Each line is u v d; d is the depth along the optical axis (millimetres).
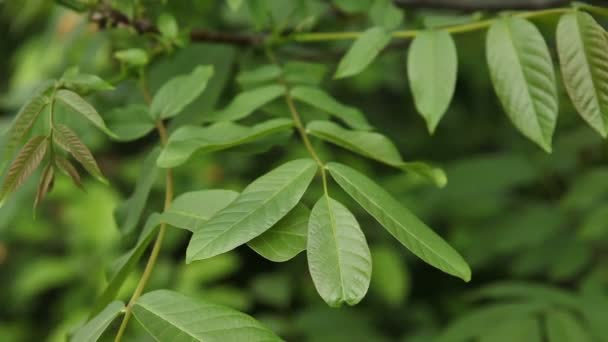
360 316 1915
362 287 836
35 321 2453
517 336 1234
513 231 1668
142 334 1622
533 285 1348
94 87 931
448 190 1778
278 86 1025
